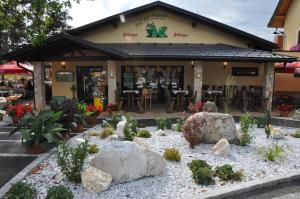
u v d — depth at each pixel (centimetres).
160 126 949
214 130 741
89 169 505
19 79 3139
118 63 1648
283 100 1587
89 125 1048
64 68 1599
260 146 738
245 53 1402
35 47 1234
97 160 519
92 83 1606
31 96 2111
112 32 1616
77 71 1606
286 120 1180
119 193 473
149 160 542
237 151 698
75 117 916
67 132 828
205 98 1456
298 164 616
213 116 745
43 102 1384
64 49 1352
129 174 518
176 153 632
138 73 1662
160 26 1628
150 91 1433
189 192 479
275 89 1766
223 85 1678
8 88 2050
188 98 1401
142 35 1628
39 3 1002
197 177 516
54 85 1611
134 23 1617
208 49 1498
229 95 1156
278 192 503
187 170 575
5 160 640
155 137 829
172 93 1464
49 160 634
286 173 562
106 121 1040
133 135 784
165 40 1641
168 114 1300
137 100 1355
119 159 507
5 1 987
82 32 1586
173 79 1683
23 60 1359
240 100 1467
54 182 508
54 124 723
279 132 833
